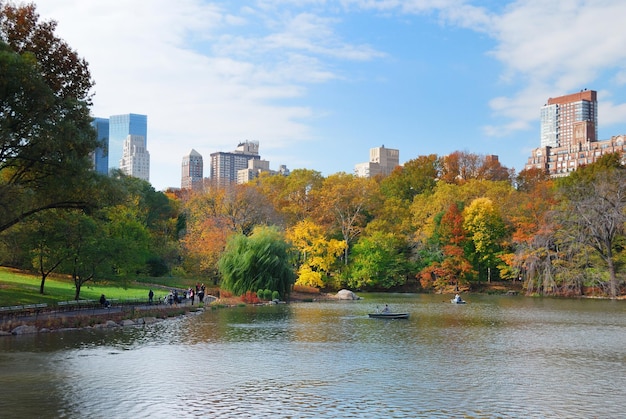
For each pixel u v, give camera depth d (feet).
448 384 96.12
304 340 144.97
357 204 424.05
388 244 392.06
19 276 275.18
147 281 338.13
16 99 139.13
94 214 179.63
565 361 117.60
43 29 163.73
